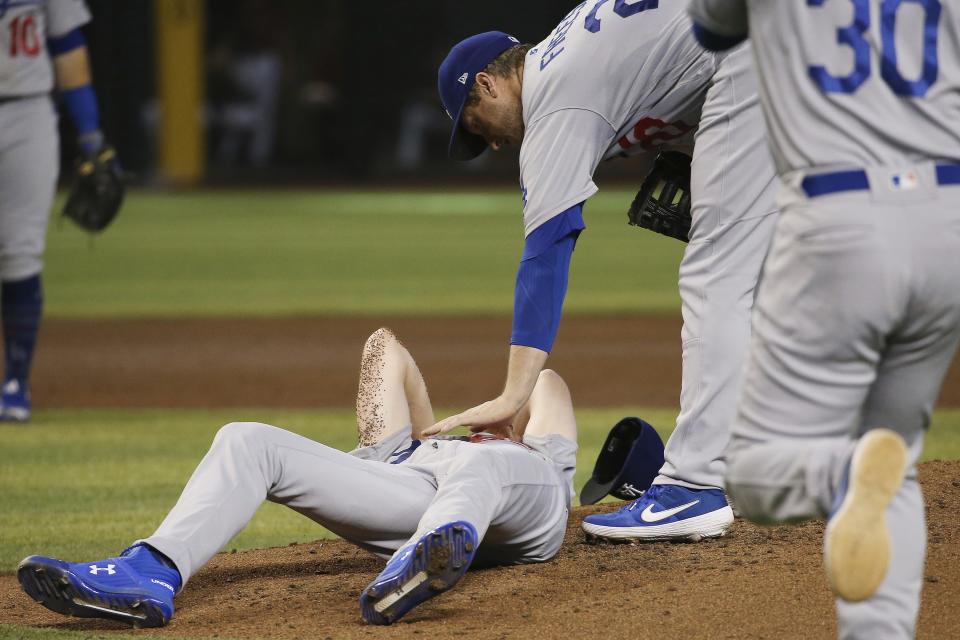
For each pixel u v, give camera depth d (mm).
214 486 11359
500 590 12148
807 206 8547
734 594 11484
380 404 13492
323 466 11852
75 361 33781
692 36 13203
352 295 47188
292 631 11141
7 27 24000
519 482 12195
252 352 35031
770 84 8867
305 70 111375
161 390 29406
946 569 11719
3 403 25531
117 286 50531
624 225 80375
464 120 13852
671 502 13555
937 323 8703
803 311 8586
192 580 13203
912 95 8609
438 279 52500
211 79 110312
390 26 110812
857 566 8062
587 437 23188
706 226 13508
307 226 76875
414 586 10758
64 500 18516
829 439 8742
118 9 101250
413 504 12164
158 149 105000
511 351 12719
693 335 13555
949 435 22969
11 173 24469
